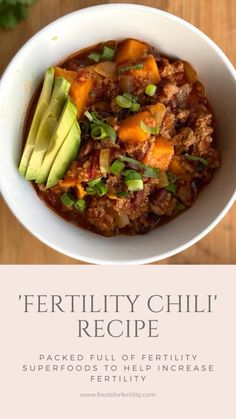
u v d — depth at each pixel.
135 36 0.51
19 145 0.51
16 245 0.56
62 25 0.49
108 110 0.50
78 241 0.51
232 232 0.56
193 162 0.52
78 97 0.49
